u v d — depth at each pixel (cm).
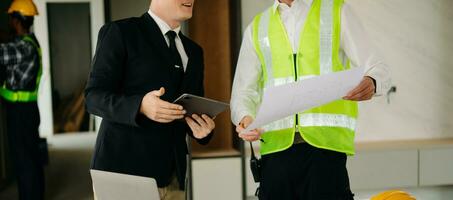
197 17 409
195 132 170
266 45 193
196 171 378
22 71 422
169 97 172
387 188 408
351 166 397
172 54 174
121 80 171
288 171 182
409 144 416
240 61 204
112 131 170
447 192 432
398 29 438
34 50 428
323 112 181
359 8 434
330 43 183
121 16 429
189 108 161
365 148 404
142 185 118
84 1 809
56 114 808
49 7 818
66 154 681
